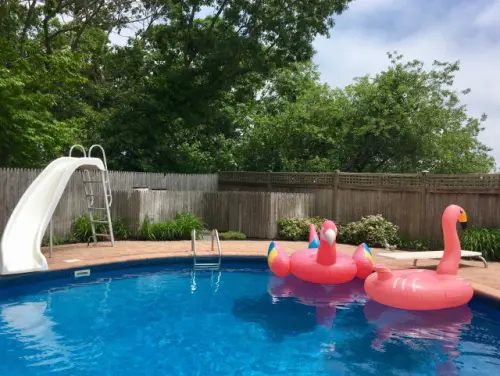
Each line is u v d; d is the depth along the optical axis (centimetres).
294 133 2011
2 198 1062
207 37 1956
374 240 1152
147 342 530
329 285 805
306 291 766
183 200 1336
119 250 1006
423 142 1822
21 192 1095
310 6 1867
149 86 2072
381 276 649
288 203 1330
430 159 1900
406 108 1845
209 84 2034
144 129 2003
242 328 583
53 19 2195
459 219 665
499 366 470
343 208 1334
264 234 1296
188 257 966
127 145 1945
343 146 1942
